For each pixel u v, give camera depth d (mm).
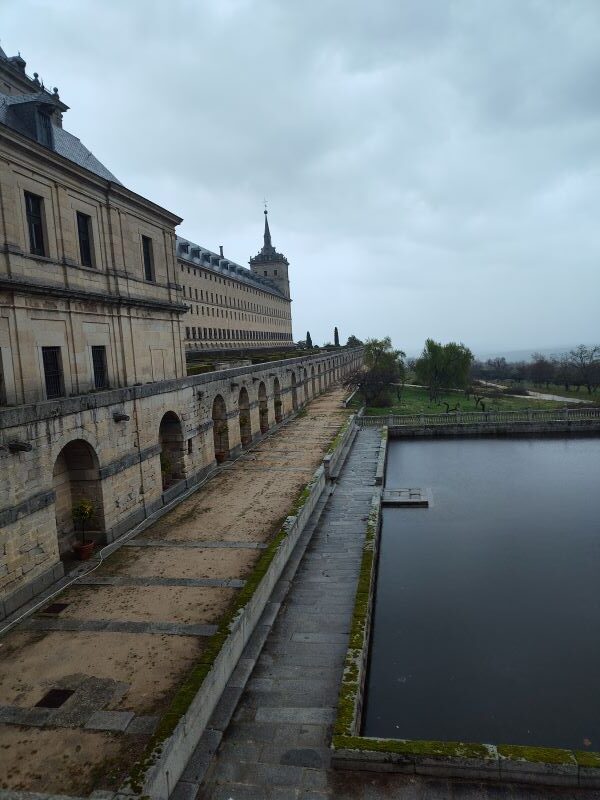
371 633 16625
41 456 16328
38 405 16188
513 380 110812
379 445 39094
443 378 74500
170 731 9242
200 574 17031
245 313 105375
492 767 9367
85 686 11609
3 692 11547
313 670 12578
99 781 9000
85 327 21609
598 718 13250
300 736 10469
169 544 19672
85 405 18625
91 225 22484
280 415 46656
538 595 19344
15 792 8414
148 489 23047
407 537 25031
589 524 25828
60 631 13961
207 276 85562
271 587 16359
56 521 18516
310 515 23359
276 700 11531
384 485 32719
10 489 15031
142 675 11930
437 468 36875
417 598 19359
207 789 9297
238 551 18719
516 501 29438
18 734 10242
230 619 13156
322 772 9633
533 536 24609
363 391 65312
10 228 17734
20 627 14258
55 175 20016
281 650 13469
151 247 27281
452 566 21844
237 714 11117
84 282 21594
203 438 29219
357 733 10961
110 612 14828
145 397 22875
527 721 13180
